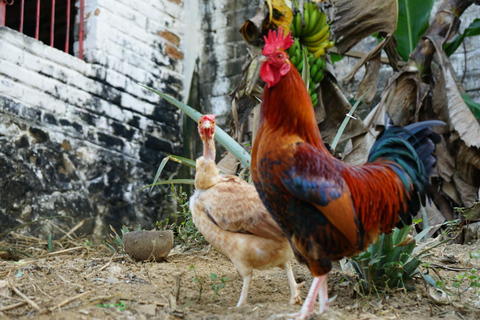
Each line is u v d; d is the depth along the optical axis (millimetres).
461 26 8547
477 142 6500
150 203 8281
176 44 9273
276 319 3184
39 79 6930
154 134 8594
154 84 8758
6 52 6555
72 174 7191
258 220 3732
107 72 7914
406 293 4109
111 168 7758
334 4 6930
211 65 9750
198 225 4027
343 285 4277
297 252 3268
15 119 6586
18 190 6504
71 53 10047
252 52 6652
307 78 5500
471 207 6590
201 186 4090
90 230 7293
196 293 4168
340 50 7227
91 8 7922
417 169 3553
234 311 3584
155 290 4035
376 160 3629
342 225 3049
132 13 8461
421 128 3648
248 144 6270
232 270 4906
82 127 7441
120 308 3492
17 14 10492
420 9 7676
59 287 3924
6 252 5133
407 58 7973
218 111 9594
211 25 9828
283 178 3072
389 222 3482
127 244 5090
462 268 4773
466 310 3803
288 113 3207
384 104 7238
